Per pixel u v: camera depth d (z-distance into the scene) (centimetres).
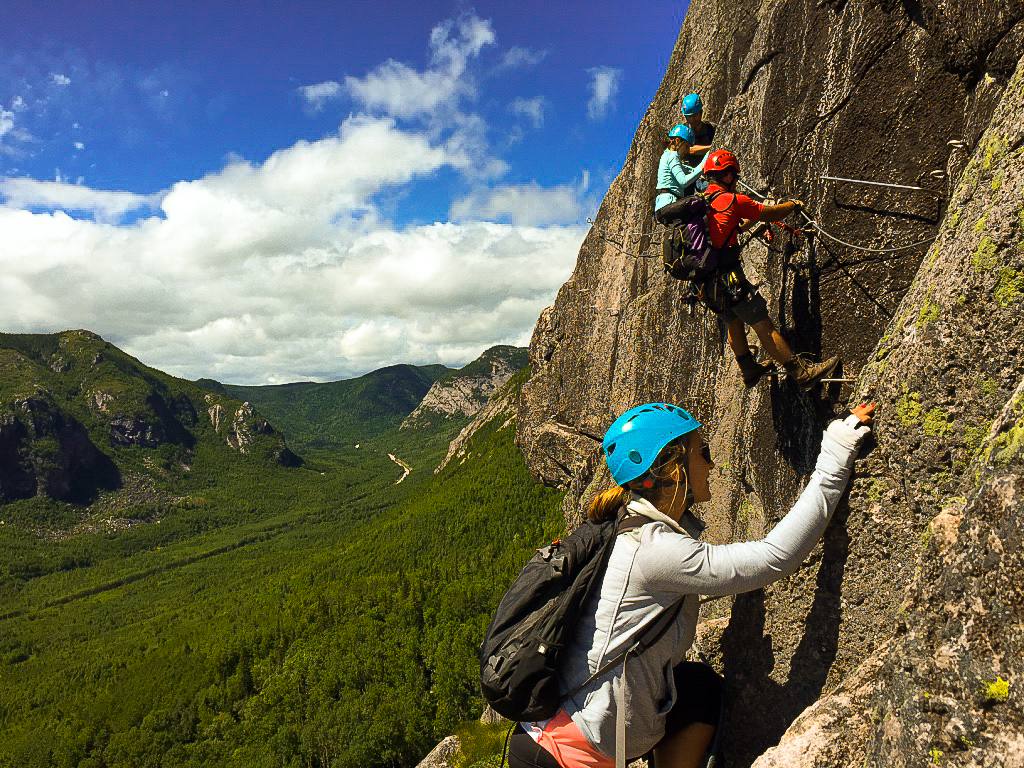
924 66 357
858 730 244
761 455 490
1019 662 168
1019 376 233
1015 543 176
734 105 589
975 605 185
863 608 285
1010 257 237
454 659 6656
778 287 463
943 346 258
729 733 339
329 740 6256
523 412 2511
